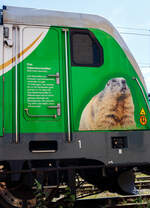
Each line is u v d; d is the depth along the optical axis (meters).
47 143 5.95
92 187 8.66
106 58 6.39
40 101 5.86
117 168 6.34
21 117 5.70
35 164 5.78
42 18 6.22
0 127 5.53
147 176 10.38
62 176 6.51
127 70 6.50
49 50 6.12
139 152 6.13
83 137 5.88
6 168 5.85
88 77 6.19
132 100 6.36
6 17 6.02
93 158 5.84
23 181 6.07
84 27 6.43
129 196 7.83
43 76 5.98
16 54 5.91
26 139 5.63
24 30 6.06
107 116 6.10
